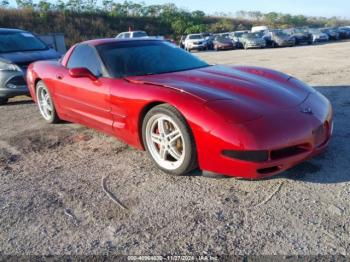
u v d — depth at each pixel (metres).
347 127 4.29
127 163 3.61
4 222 2.62
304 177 3.03
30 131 4.96
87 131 4.80
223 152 2.77
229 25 63.12
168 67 3.97
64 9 44.06
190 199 2.80
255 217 2.50
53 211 2.73
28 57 7.04
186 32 51.72
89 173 3.41
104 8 51.38
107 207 2.75
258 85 3.33
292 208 2.58
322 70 9.80
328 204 2.60
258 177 2.76
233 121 2.74
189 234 2.35
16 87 6.68
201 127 2.81
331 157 3.40
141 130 3.45
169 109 3.03
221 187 2.96
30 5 42.06
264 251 2.14
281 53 18.69
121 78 3.68
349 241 2.18
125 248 2.25
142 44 4.32
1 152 4.14
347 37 38.44
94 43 4.26
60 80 4.54
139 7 54.00
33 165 3.70
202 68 4.01
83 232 2.44
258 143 2.65
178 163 3.13
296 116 2.89
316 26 90.31
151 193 2.94
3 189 3.16
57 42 25.70
